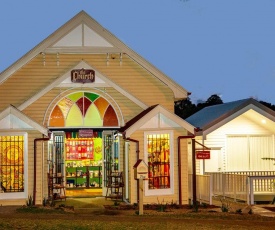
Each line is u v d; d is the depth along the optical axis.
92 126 25.16
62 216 18.73
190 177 26.34
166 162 24.34
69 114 25.05
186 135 24.52
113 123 25.33
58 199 24.72
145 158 23.88
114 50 25.69
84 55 25.66
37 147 23.23
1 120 22.92
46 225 16.50
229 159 27.94
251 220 18.59
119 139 25.25
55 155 25.28
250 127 28.12
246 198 23.80
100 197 25.83
